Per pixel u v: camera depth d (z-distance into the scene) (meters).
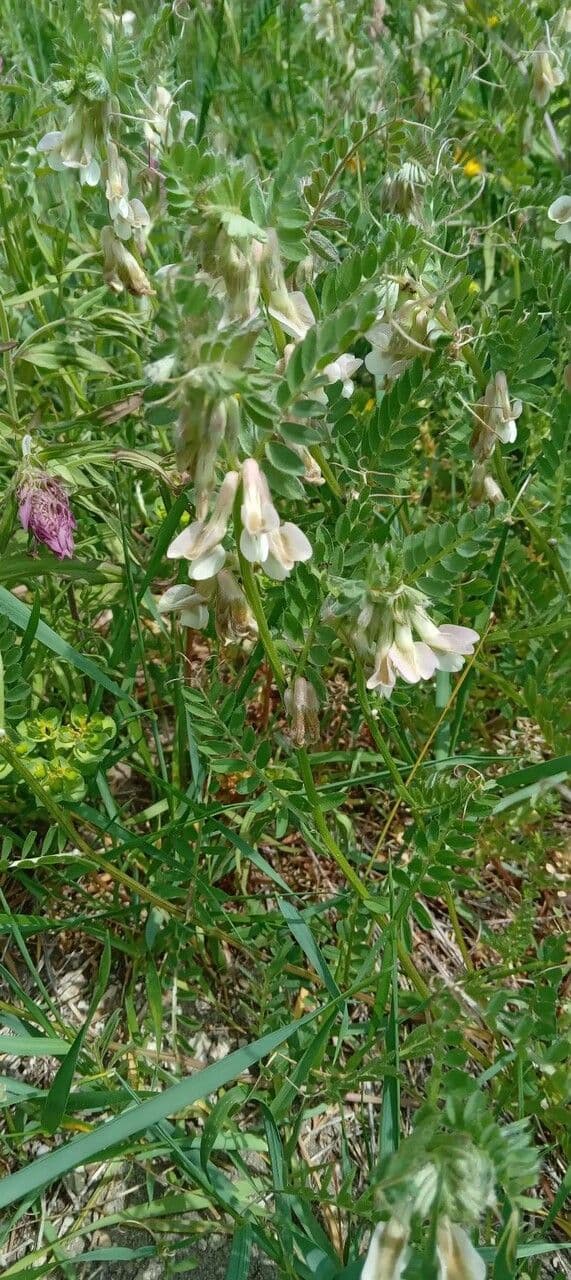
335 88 0.37
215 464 0.17
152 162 0.25
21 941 0.23
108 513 0.30
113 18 0.26
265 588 0.25
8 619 0.24
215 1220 0.22
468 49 0.34
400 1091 0.23
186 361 0.15
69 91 0.23
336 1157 0.23
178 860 0.25
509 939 0.23
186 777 0.28
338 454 0.24
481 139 0.36
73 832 0.23
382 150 0.34
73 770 0.25
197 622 0.22
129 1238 0.22
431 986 0.21
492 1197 0.14
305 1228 0.20
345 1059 0.24
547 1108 0.20
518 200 0.29
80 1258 0.20
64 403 0.32
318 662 0.20
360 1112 0.23
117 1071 0.23
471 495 0.26
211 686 0.23
